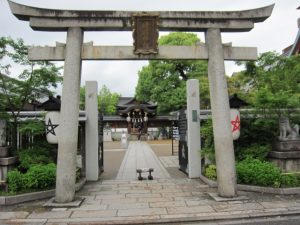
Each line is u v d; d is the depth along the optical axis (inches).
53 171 384.5
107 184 448.1
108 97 2452.0
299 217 287.6
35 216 293.3
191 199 347.9
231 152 352.2
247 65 515.2
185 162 528.4
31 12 341.7
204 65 1395.2
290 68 502.9
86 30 362.9
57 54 352.8
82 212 304.3
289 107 428.5
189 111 495.2
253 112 454.0
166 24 358.3
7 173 379.2
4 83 442.9
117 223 274.1
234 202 329.4
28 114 500.7
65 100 342.3
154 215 291.6
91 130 490.6
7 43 435.5
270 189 362.6
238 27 366.0
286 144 423.2
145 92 1676.9
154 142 1544.0
